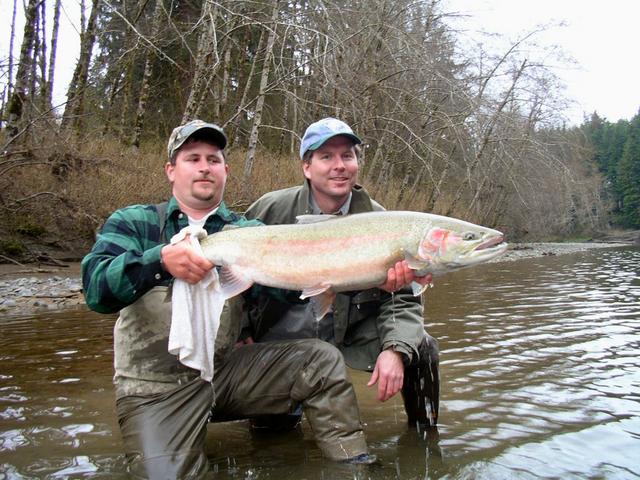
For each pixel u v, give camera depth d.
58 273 12.25
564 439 3.40
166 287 3.21
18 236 13.25
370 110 17.92
